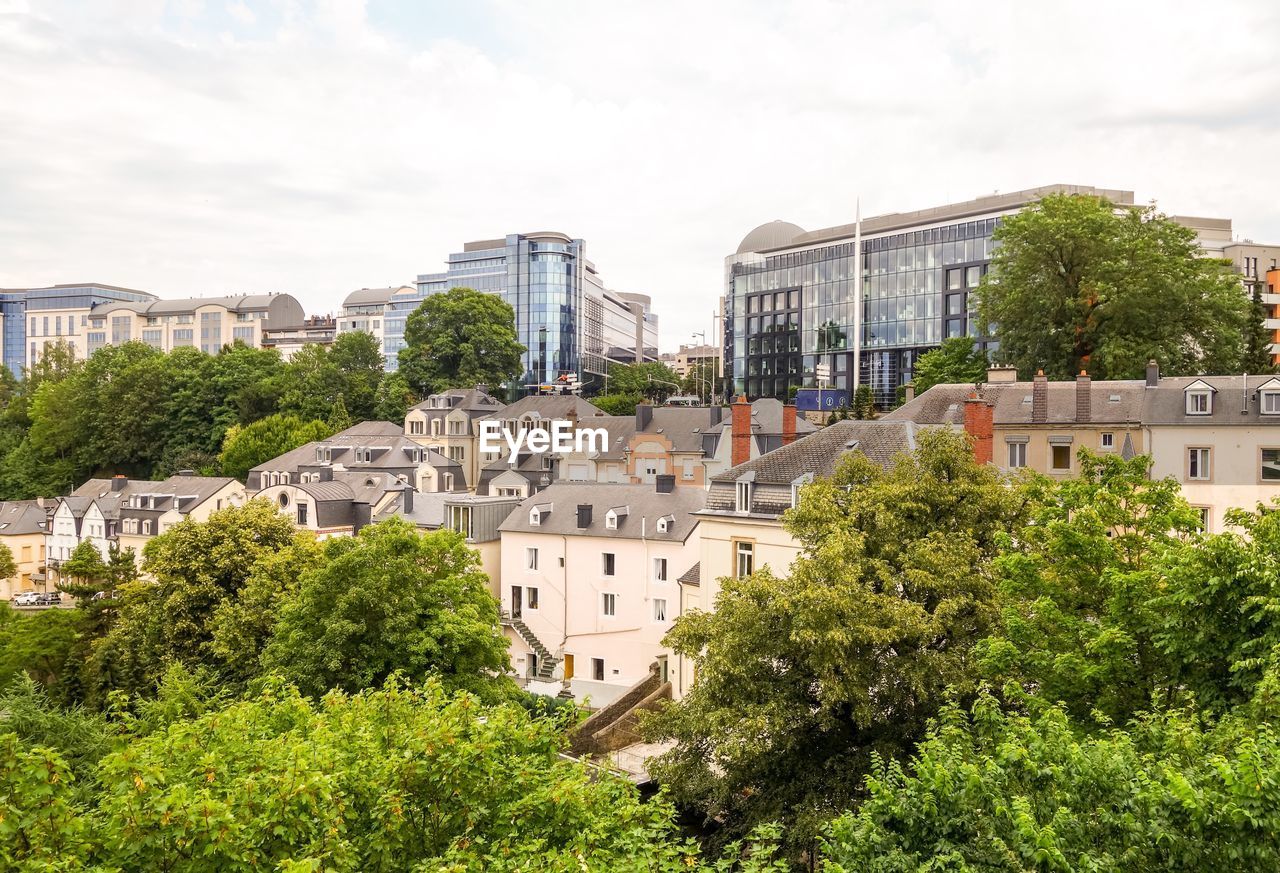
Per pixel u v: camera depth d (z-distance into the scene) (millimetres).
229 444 108125
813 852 25375
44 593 95688
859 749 25906
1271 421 47094
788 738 26266
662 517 55969
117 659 46656
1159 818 13547
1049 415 54125
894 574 27516
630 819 17359
